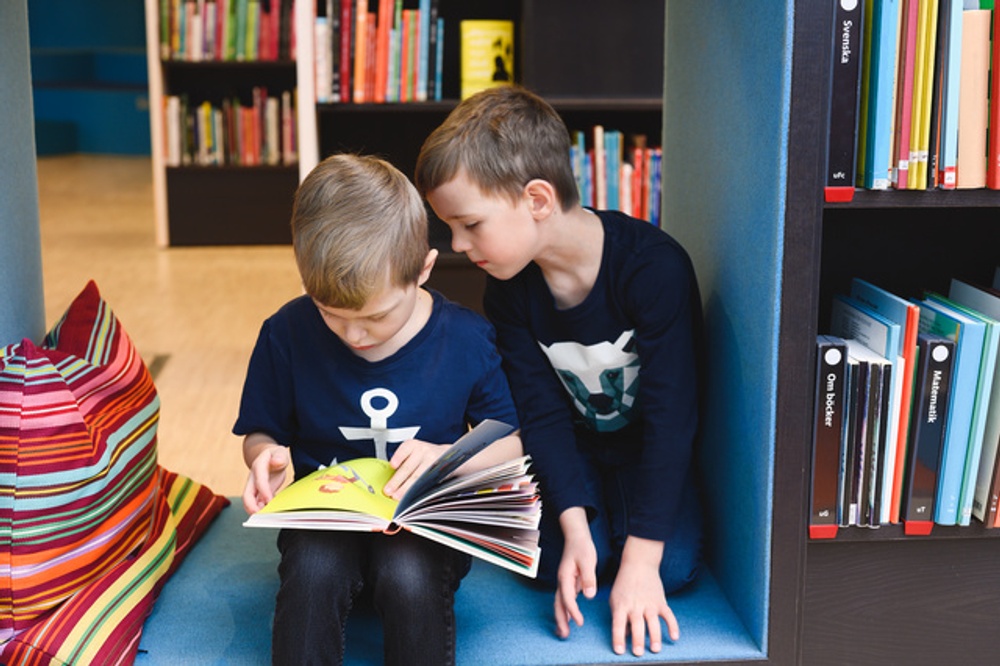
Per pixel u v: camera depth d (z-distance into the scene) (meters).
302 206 1.35
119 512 1.52
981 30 1.37
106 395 1.56
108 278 4.86
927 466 1.46
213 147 5.62
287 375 1.51
